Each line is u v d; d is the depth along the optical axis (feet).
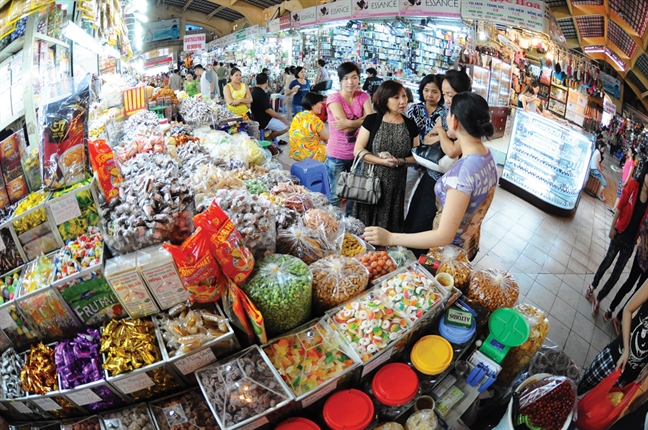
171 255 3.92
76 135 4.63
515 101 23.97
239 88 19.25
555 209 16.94
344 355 4.28
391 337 4.43
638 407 4.97
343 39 35.94
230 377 3.92
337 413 4.08
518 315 5.07
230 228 4.09
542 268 12.87
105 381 3.87
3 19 4.67
